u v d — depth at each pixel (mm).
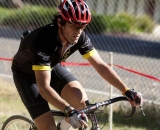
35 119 6535
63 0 6043
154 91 15016
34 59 6055
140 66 20594
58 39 6215
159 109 12125
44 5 24078
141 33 32719
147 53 24328
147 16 34188
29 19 23875
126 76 17625
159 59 22516
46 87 5930
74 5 5902
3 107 12289
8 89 14023
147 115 11789
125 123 11398
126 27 32062
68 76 7047
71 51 6742
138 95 6230
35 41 6125
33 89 6734
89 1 34688
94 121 5957
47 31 6180
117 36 30016
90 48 6793
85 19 5934
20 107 12414
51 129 6375
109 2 34594
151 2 33219
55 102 5785
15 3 25141
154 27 34062
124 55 23516
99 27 28031
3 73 16094
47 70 6043
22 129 8586
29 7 24562
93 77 17234
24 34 6730
